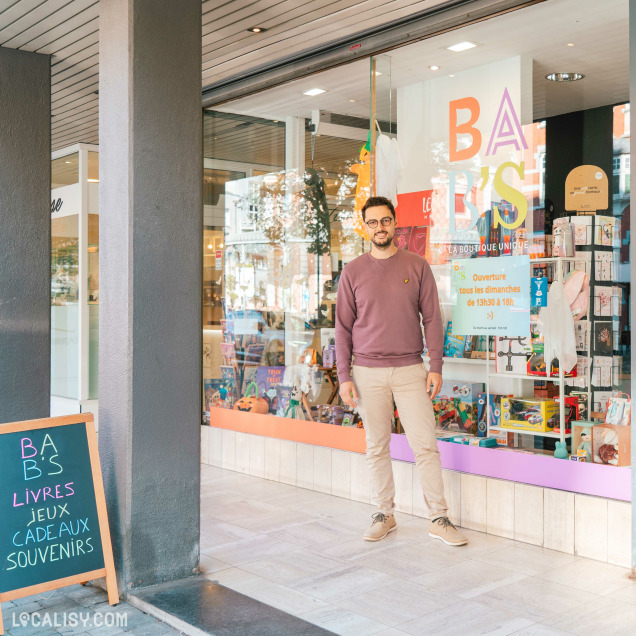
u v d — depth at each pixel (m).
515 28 4.62
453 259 5.02
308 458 5.80
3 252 5.46
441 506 4.51
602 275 4.27
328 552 4.27
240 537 4.56
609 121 4.31
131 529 3.67
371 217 4.53
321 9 4.70
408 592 3.65
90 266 8.92
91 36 5.15
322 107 5.82
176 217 3.82
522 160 4.66
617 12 4.24
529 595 3.60
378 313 4.55
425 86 5.12
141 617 3.42
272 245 6.32
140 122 3.69
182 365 3.85
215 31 5.10
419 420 4.53
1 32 5.10
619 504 4.03
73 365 9.06
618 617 3.34
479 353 4.88
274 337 6.27
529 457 4.50
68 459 3.52
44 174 5.62
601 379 4.24
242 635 3.12
